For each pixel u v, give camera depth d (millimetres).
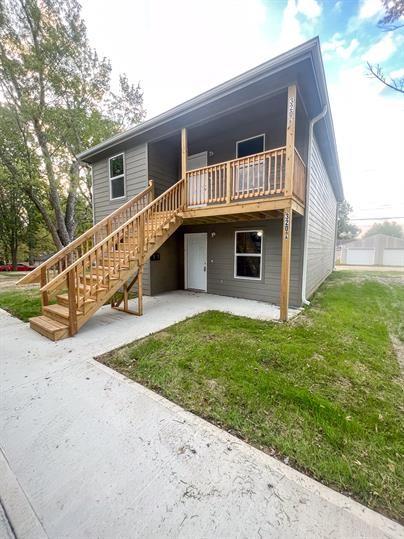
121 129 14398
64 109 10703
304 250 6082
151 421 2164
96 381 2793
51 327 4117
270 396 2496
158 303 6547
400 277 13148
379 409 2352
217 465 1722
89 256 4414
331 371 3008
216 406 2355
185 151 6246
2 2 8875
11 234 20250
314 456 1795
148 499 1491
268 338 3984
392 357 3510
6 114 9750
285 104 5672
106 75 12062
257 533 1305
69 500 1493
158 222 5977
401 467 1721
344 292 8398
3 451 1852
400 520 1378
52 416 2229
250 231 6926
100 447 1887
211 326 4566
